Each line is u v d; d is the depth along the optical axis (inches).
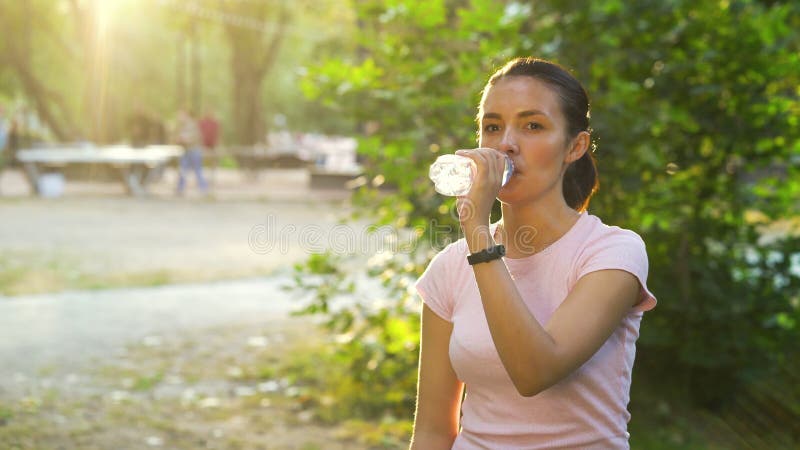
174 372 278.2
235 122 1413.6
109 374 274.4
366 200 249.3
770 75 246.1
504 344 71.2
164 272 448.5
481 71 228.2
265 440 219.5
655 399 245.6
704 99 249.0
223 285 420.2
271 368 281.1
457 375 82.4
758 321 242.4
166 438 219.0
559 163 78.3
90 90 1295.5
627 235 77.7
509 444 77.6
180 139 919.0
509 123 77.9
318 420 235.5
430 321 85.5
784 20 248.1
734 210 249.3
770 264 245.8
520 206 79.8
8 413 233.8
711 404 245.9
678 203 240.8
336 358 267.0
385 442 218.2
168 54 2030.0
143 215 693.9
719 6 241.6
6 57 1475.1
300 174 1327.5
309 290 245.8
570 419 76.5
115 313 359.9
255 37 1422.2
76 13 1312.7
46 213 694.5
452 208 212.7
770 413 233.6
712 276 242.5
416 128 234.4
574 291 75.4
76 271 447.5
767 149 253.0
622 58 239.1
